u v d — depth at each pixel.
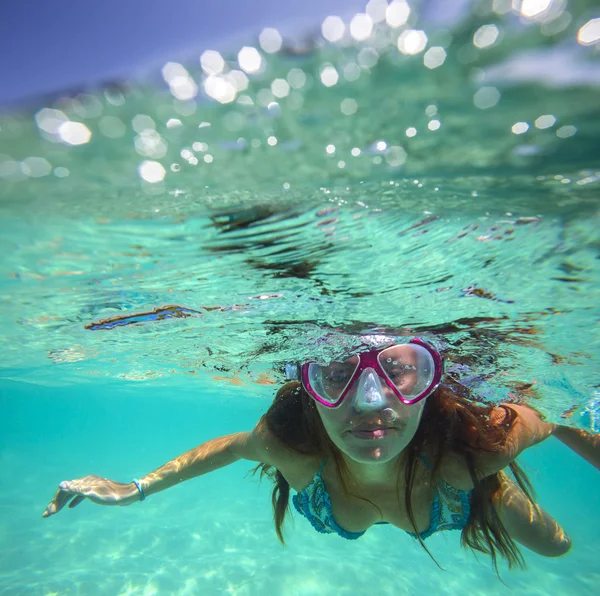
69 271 0.57
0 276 0.59
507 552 0.50
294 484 0.53
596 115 0.30
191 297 0.67
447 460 0.47
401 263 0.52
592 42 0.24
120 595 1.13
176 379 1.82
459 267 0.52
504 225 0.44
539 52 0.25
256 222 0.44
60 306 0.74
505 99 0.29
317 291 0.60
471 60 0.26
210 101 0.30
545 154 0.34
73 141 0.31
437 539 1.83
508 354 0.75
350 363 0.41
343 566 1.39
